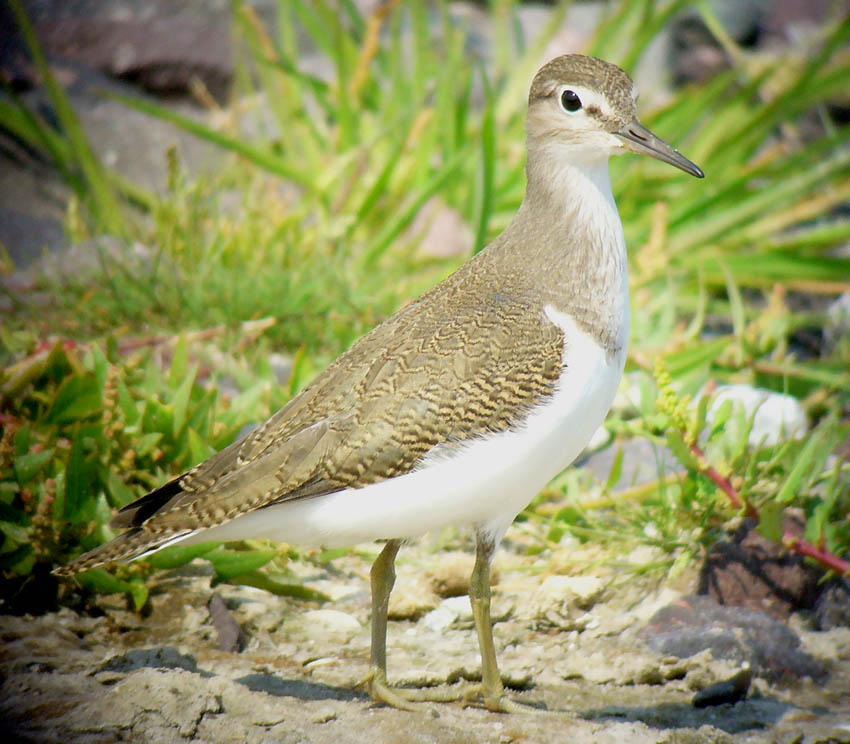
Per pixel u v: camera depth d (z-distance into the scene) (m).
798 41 22.25
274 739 7.66
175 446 10.32
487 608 8.42
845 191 16.56
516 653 9.32
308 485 8.02
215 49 19.08
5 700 7.77
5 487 9.39
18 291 13.55
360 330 12.98
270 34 19.94
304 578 10.18
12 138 16.73
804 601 9.85
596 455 11.91
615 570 10.15
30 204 16.08
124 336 13.05
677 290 15.05
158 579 9.73
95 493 9.79
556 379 8.13
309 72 18.97
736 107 17.14
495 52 18.97
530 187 9.04
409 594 9.93
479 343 8.22
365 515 8.08
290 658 8.94
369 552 10.62
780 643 9.17
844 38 16.92
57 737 7.43
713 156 16.62
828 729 8.25
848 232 16.23
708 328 15.47
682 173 16.56
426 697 8.46
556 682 8.91
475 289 8.63
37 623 8.88
